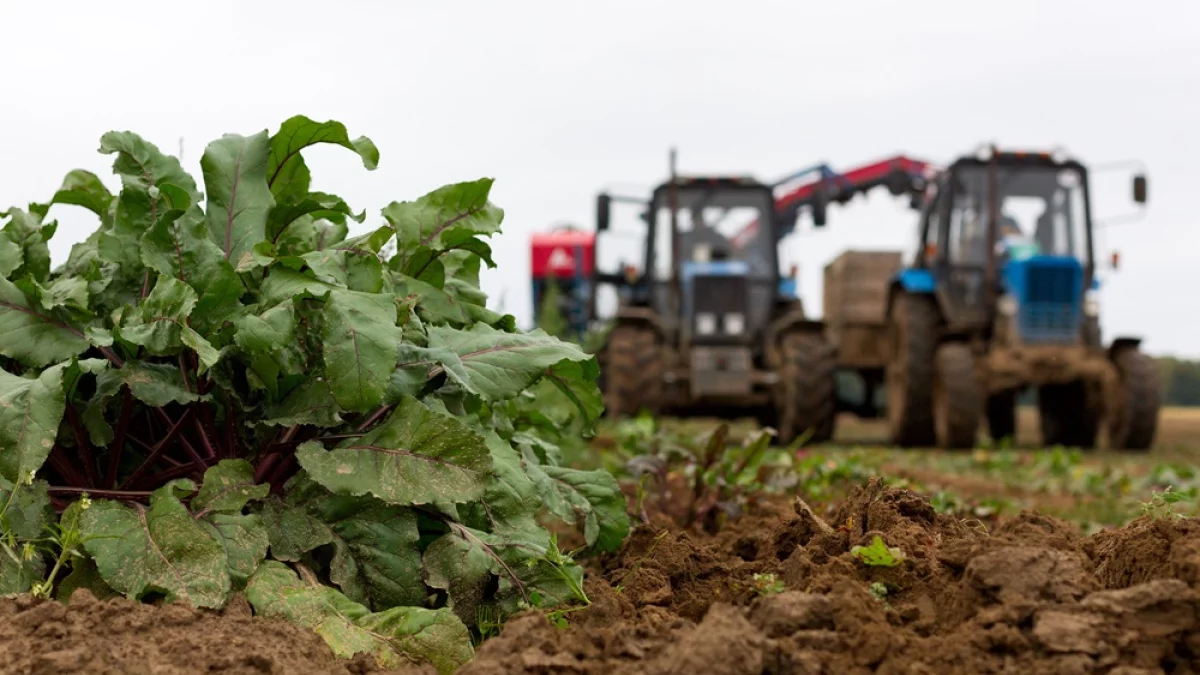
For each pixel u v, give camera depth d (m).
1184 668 1.66
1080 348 10.09
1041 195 10.26
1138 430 10.22
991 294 10.19
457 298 2.83
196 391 2.33
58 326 2.26
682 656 1.63
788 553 2.60
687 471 3.98
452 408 2.56
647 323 10.16
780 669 1.68
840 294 13.02
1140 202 9.76
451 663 2.00
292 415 2.28
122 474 2.46
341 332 2.14
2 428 2.02
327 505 2.30
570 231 16.64
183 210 2.31
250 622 1.94
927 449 10.60
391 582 2.25
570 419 4.04
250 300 2.40
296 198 2.62
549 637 1.77
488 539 2.37
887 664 1.66
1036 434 15.62
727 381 10.19
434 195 2.71
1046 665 1.61
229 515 2.17
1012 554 1.82
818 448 9.42
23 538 2.14
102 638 1.80
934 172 10.98
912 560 2.04
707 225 11.07
